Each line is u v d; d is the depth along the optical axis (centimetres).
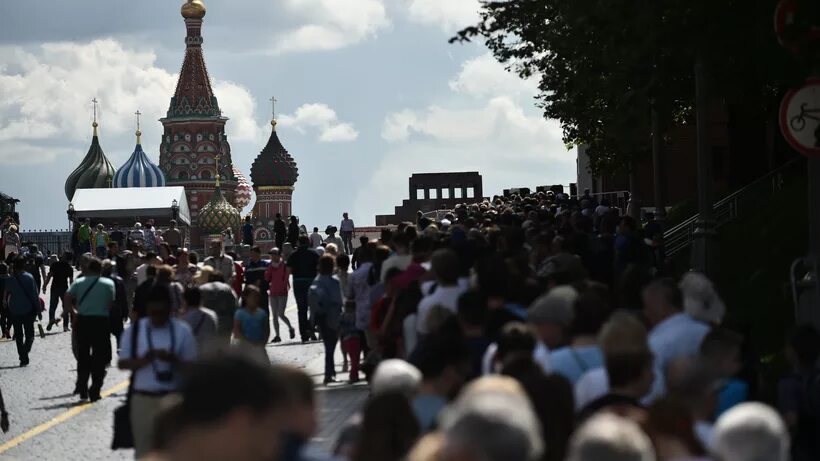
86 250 8356
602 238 2831
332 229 5812
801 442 1402
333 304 2967
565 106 4356
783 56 2169
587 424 630
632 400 1087
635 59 2538
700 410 1012
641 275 1634
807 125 1783
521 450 599
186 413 561
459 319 1460
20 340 3709
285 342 4056
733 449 776
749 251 4481
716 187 8375
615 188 9425
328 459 814
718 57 2381
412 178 16375
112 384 3238
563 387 981
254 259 4131
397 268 2362
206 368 569
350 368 3045
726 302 3722
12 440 2428
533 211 3788
